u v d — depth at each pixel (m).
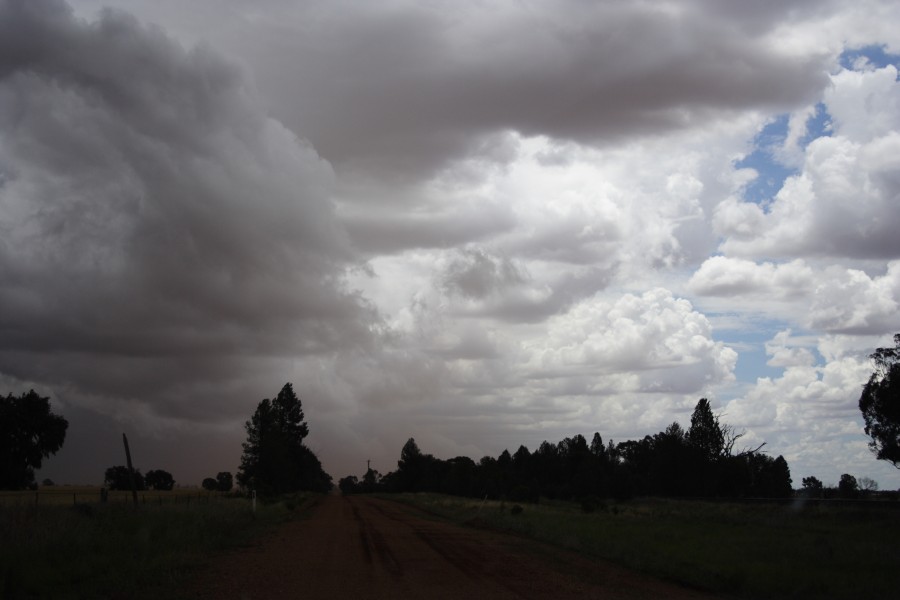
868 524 40.06
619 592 16.66
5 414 72.94
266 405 88.31
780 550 25.48
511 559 23.08
